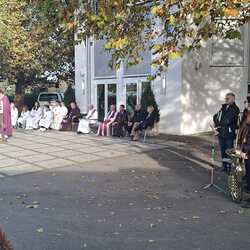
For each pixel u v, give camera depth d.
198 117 18.98
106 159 13.09
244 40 19.30
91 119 20.83
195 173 11.03
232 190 8.35
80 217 7.36
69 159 13.13
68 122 21.16
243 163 8.64
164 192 9.12
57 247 5.93
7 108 17.28
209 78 19.11
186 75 18.53
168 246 5.94
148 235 6.40
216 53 19.11
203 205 8.09
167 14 6.35
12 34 26.55
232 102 10.97
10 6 22.94
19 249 5.84
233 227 6.79
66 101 26.34
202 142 16.30
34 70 31.66
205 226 6.83
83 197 8.77
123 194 8.98
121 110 18.55
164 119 19.19
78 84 25.89
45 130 21.27
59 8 7.14
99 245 6.00
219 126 10.98
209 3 5.79
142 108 18.27
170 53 6.34
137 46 7.32
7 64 29.81
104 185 9.81
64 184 9.95
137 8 6.92
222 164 11.27
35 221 7.15
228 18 6.97
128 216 7.39
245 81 19.53
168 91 18.95
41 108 22.42
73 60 32.47
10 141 17.23
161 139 17.25
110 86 23.23
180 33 7.22
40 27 7.89
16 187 9.73
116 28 6.91
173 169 11.55
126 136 18.30
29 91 39.97
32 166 12.15
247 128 8.47
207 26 6.46
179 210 7.76
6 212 7.70
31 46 28.09
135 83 21.34
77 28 7.34
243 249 5.84
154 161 12.71
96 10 7.01
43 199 8.63
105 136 18.50
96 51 24.08
